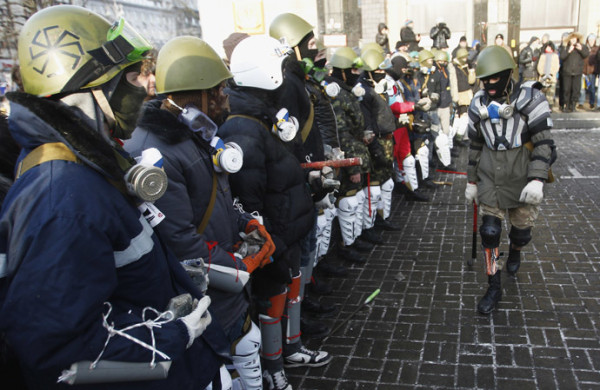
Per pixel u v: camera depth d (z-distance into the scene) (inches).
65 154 52.3
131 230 55.9
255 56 101.2
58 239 48.1
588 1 664.4
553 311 140.4
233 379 92.7
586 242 186.1
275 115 104.1
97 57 53.2
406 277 171.2
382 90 233.3
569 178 276.2
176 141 78.2
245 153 98.2
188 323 59.0
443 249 193.6
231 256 82.2
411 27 448.8
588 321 134.0
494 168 141.6
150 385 56.7
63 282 47.7
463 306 148.0
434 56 334.3
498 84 135.4
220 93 86.0
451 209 243.6
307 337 136.7
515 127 136.9
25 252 48.6
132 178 55.4
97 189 52.4
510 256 163.8
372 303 154.3
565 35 520.4
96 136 52.9
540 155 134.3
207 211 83.5
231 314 84.1
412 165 253.0
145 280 58.0
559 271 164.4
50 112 50.8
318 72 147.6
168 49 83.0
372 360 124.8
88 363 50.9
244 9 425.4
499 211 145.3
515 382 112.0
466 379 114.3
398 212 245.3
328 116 151.5
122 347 52.6
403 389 112.8
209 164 83.6
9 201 51.1
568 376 112.7
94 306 49.9
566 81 522.6
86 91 53.9
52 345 47.5
